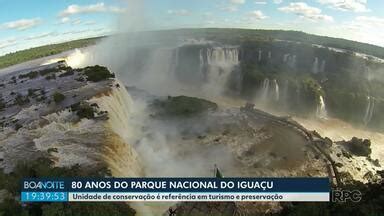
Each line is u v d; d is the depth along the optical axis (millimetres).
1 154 38594
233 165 51875
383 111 89438
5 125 46812
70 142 41438
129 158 44312
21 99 58406
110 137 43219
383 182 36156
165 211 35469
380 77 107312
